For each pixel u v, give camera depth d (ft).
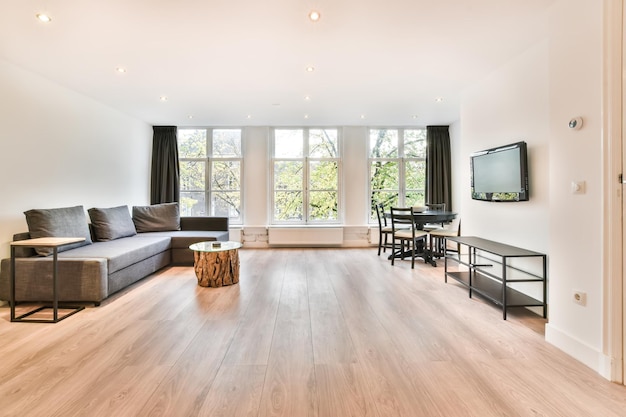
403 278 12.59
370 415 4.65
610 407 4.82
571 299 6.44
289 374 5.74
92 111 13.93
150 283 11.85
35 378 5.58
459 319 8.35
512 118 9.92
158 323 8.07
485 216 11.37
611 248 5.58
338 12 7.34
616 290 5.54
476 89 12.01
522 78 9.47
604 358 5.63
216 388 5.30
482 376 5.67
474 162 11.72
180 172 19.94
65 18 7.48
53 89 11.75
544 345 6.88
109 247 11.37
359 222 20.08
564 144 6.61
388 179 20.34
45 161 11.42
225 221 17.53
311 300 9.89
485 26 7.98
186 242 14.75
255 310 9.01
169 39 8.56
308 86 12.39
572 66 6.39
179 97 13.78
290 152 20.30
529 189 9.10
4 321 8.24
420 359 6.27
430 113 16.71
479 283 10.38
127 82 11.86
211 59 9.85
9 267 9.13
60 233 10.51
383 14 7.43
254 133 19.80
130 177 16.97
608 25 5.59
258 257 16.81
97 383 5.43
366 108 15.66
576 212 6.33
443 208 18.33
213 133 20.03
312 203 20.34
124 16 7.43
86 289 9.20
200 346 6.81
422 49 9.21
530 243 9.07
